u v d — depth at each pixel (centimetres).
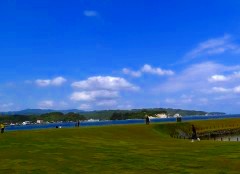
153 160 3428
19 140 5238
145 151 4241
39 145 4684
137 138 7206
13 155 3719
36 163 3206
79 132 6912
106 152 4075
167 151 4256
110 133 7438
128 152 4109
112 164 3183
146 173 2752
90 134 6844
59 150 4188
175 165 3128
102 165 3123
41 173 2734
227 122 14100
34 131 6756
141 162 3300
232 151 4138
